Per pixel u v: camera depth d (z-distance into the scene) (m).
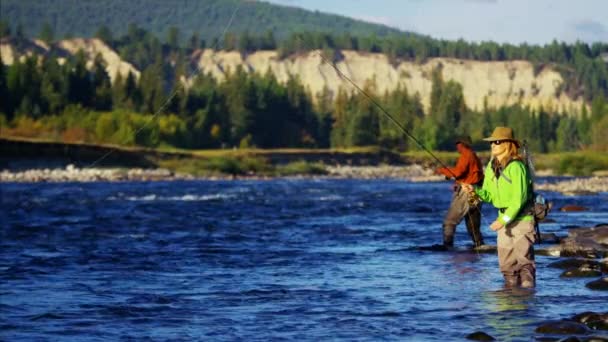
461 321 10.80
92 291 13.77
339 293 13.27
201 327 10.77
